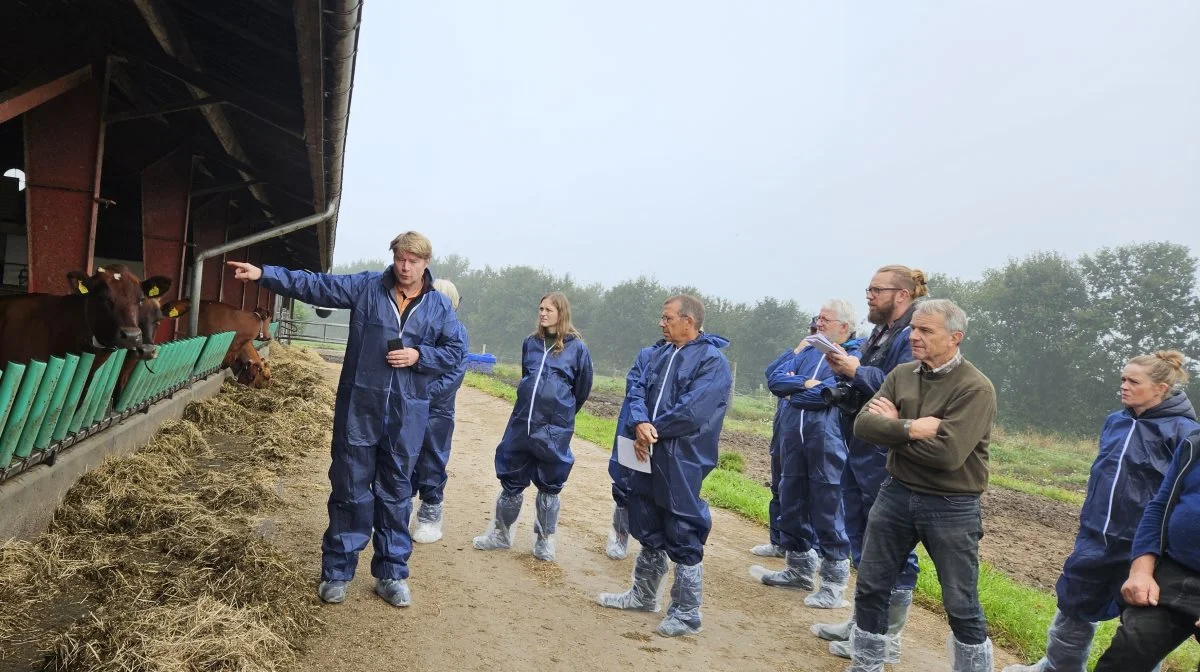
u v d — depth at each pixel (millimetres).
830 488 5223
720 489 9156
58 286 6031
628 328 69875
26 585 3395
